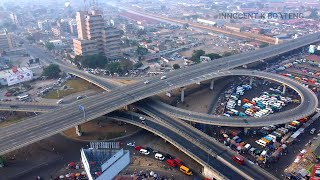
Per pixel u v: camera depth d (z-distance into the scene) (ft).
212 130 593.42
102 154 377.09
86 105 620.49
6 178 470.80
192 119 588.09
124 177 456.04
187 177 462.19
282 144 532.73
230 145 538.06
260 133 577.43
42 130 526.57
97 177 345.92
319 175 439.63
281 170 469.98
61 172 483.10
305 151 509.35
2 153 461.78
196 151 482.69
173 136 526.16
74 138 578.25
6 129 541.75
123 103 617.62
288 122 579.48
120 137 576.20
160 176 463.42
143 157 515.09
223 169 440.86
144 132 595.06
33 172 483.92
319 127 596.29
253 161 493.36
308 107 629.92
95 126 618.44
